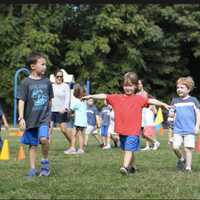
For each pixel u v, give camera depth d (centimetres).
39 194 658
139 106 890
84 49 3788
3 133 2388
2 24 3741
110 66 3966
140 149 1436
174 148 941
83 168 941
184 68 4247
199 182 769
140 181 772
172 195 653
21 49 3662
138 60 3941
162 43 4041
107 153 1302
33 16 3841
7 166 976
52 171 893
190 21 4006
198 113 947
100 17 3822
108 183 747
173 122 971
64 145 1585
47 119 848
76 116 1340
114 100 901
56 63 3978
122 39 3978
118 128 884
